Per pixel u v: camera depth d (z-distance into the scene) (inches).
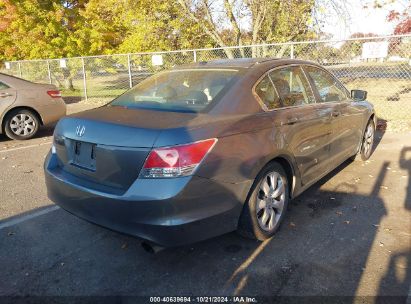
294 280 115.7
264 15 464.1
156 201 105.0
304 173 155.6
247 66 146.5
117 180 113.4
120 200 108.7
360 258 126.3
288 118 141.9
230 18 482.0
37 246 140.3
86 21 645.9
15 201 183.9
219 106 126.8
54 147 139.9
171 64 525.3
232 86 133.4
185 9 482.0
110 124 117.7
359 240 138.2
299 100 157.8
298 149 147.4
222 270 122.0
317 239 139.6
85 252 135.4
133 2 490.6
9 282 118.9
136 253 134.0
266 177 134.0
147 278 119.4
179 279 118.3
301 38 479.8
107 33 631.2
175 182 105.6
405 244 134.6
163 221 106.0
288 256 128.6
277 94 146.0
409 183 194.1
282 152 136.6
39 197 189.0
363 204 169.8
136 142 109.0
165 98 140.8
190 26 504.7
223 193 115.7
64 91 667.4
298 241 138.3
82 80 634.2
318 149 164.6
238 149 119.4
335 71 500.1
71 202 125.0
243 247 135.0
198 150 109.0
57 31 644.7
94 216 117.6
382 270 119.3
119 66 580.7
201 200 110.4
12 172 233.0
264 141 128.6
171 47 525.3
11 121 323.3
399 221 152.5
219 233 118.3
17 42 652.1
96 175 119.0
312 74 175.5
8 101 317.7
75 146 127.1
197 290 112.8
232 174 117.5
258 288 112.7
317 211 163.6
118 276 120.9
